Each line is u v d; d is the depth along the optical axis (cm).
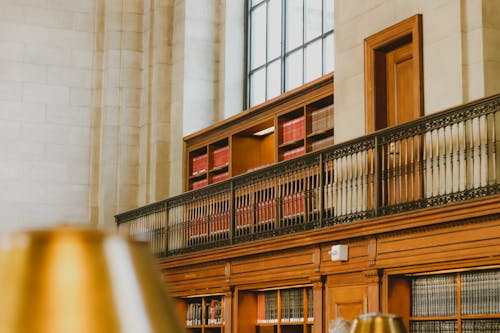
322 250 996
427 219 827
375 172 931
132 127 1644
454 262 805
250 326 1169
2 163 1611
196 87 1594
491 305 797
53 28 1670
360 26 1070
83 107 1664
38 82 1648
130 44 1661
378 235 904
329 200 1058
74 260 140
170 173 1598
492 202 755
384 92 1042
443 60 929
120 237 144
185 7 1602
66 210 1630
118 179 1630
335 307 970
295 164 1090
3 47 1642
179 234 1370
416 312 886
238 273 1165
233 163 1438
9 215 1602
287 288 1105
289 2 1463
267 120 1334
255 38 1572
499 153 839
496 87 893
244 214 1182
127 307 140
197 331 1305
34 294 137
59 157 1641
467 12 912
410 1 986
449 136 891
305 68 1400
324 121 1209
